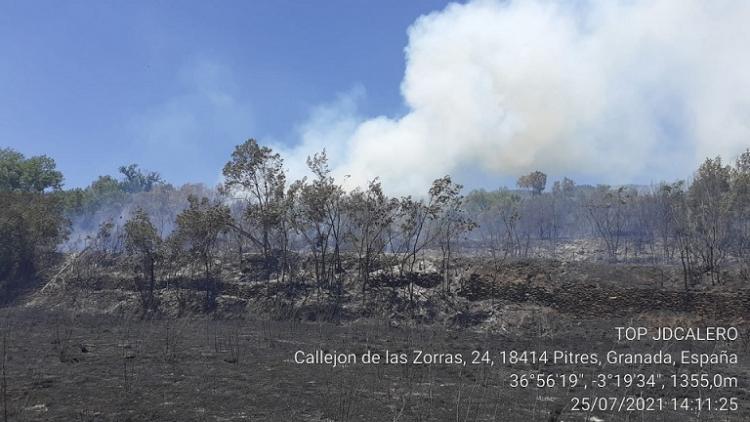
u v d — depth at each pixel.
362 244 55.91
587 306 46.28
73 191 98.38
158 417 17.58
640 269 49.75
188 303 53.31
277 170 57.47
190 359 27.25
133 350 29.45
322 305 50.94
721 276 47.34
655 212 81.06
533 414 19.55
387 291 52.41
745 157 65.88
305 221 56.44
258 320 48.78
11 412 17.33
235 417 17.89
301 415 18.31
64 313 51.00
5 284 60.09
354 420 17.94
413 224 54.31
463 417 18.70
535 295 48.53
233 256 61.03
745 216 63.75
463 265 54.28
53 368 24.27
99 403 18.81
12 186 82.25
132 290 56.78
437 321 48.25
